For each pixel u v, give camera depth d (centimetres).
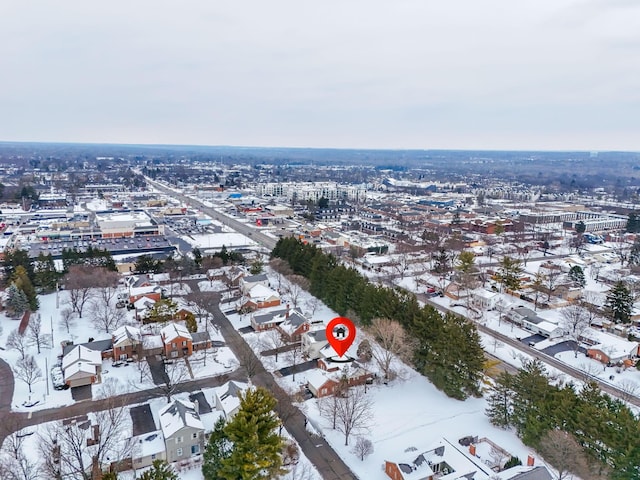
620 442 5038
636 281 12519
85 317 10062
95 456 5253
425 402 7225
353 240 17750
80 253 13250
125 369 8006
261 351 8744
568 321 10000
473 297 11800
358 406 6644
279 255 13875
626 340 9200
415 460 5472
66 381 7325
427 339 7806
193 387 7519
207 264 13162
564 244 18938
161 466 4684
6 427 6262
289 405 6894
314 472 5578
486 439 6203
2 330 9238
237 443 4838
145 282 11369
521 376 6378
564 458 5166
